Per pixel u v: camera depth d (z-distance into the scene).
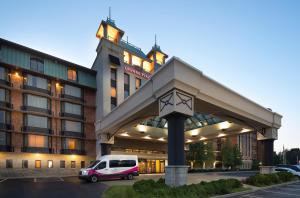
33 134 35.34
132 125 28.41
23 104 35.16
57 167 36.62
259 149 90.19
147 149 44.16
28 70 35.53
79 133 39.75
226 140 70.81
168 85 16.47
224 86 20.69
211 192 14.32
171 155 15.83
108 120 30.25
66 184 21.23
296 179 26.45
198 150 54.12
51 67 38.25
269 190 17.84
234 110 22.39
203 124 36.66
